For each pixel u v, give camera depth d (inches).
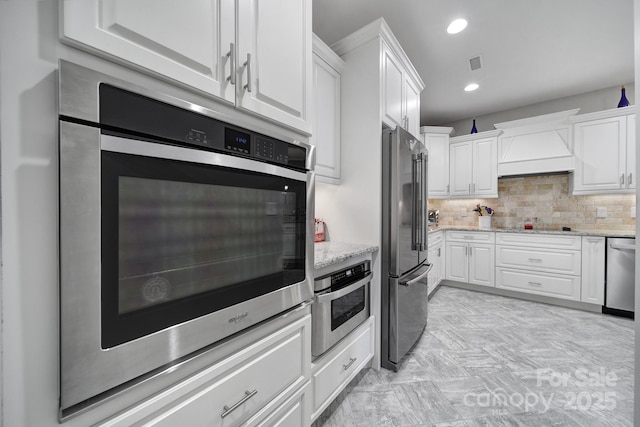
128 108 20.1
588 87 123.5
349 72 73.9
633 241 102.2
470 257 141.3
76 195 17.6
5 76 15.8
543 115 127.6
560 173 133.5
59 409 17.8
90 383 18.5
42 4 17.0
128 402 21.1
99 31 19.1
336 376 55.0
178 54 23.9
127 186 20.2
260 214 32.5
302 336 40.1
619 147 112.3
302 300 39.2
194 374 25.8
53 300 17.7
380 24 67.6
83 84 17.8
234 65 28.6
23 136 16.4
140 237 21.2
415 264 81.7
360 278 63.2
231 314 28.8
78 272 17.8
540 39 88.4
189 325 24.7
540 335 90.6
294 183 37.7
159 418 23.1
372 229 71.3
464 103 142.1
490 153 143.1
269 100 33.8
